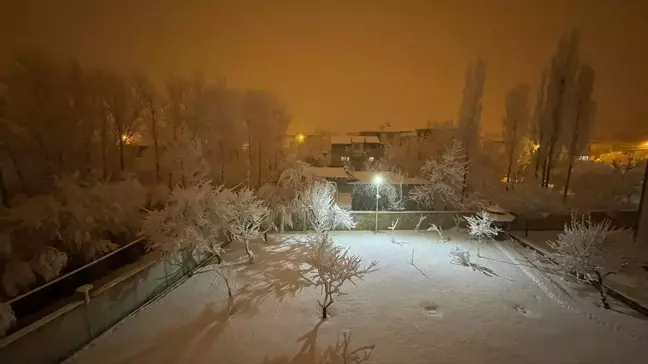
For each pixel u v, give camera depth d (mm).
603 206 24359
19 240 13391
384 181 20750
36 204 14117
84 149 23000
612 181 27609
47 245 13383
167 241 11273
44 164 20672
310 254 11383
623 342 9523
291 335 9586
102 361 8266
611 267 12133
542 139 27625
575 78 25984
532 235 19203
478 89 26688
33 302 12086
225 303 11250
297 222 19391
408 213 19875
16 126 19953
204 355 8633
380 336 9633
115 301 9844
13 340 6965
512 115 29594
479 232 16875
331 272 10414
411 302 11656
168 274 12297
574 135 26109
